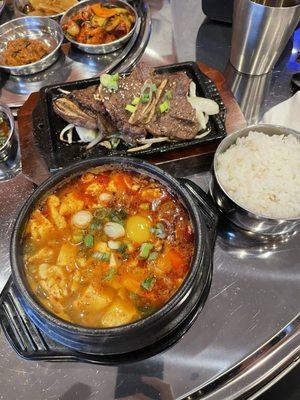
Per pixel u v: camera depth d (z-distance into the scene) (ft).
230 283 1.06
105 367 0.94
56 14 1.76
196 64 1.38
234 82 1.52
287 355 0.95
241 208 1.03
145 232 0.96
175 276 0.89
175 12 1.73
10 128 1.33
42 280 0.89
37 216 0.96
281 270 1.08
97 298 0.87
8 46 1.64
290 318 1.01
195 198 1.06
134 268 0.91
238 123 1.31
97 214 0.99
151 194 1.00
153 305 0.86
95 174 1.03
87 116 1.23
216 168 1.13
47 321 0.80
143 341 0.85
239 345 0.97
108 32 1.65
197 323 1.00
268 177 1.11
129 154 1.19
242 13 1.32
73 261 0.93
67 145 1.25
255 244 1.13
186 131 1.20
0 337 0.99
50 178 0.98
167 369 0.94
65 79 1.56
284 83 1.51
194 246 0.88
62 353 0.91
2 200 1.23
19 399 0.92
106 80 1.24
